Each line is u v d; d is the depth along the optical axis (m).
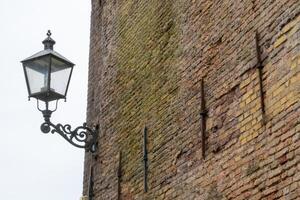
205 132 8.28
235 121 7.66
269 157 6.86
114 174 10.69
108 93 11.65
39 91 8.55
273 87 7.02
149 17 10.62
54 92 8.59
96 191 11.29
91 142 9.32
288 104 6.68
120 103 11.06
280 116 6.79
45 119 8.70
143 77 10.41
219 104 8.09
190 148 8.56
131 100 10.66
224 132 7.86
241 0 7.96
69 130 9.05
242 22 7.86
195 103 8.66
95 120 11.98
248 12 7.75
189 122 8.72
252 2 7.69
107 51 12.10
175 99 9.23
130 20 11.34
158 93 9.78
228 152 7.68
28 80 8.66
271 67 7.11
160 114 9.59
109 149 11.11
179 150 8.84
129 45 11.19
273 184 6.71
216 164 7.89
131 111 10.59
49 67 8.61
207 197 7.94
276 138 6.80
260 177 6.95
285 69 6.83
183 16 9.48
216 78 8.27
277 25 7.09
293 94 6.62
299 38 6.65
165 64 9.75
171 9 9.91
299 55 6.61
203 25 8.85
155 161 9.44
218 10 8.52
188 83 8.95
